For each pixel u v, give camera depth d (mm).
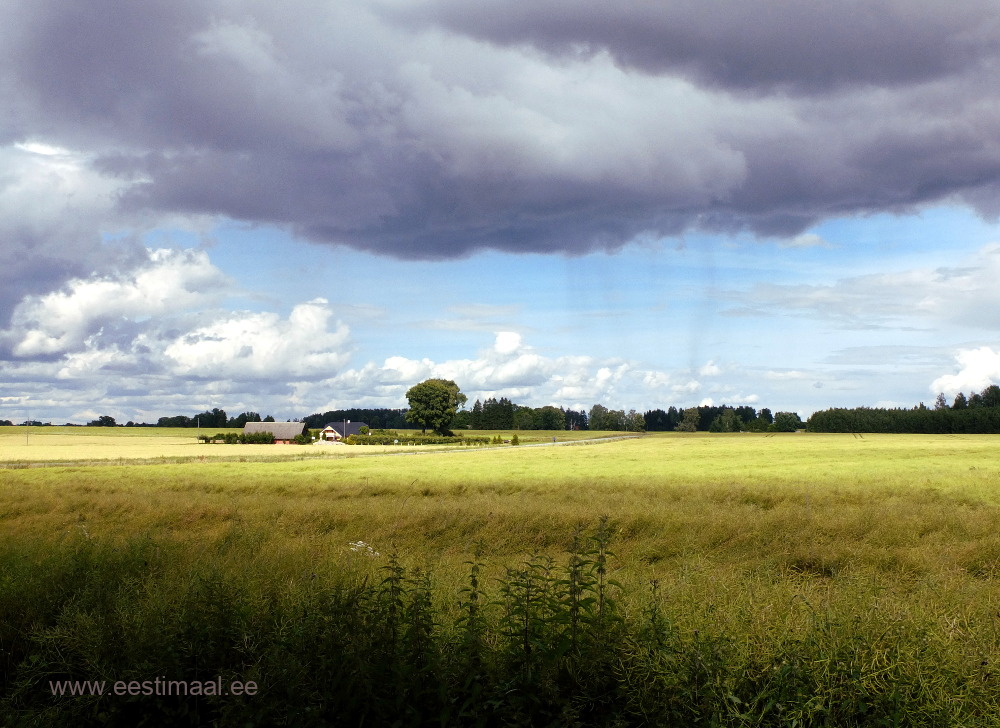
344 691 4926
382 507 19125
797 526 14945
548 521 16109
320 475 36344
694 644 4973
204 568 7215
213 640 5395
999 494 22328
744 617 5520
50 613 6473
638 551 13078
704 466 43656
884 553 11898
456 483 28125
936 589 6734
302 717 4707
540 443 112250
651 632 5129
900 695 4637
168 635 5383
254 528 14508
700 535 14430
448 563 8578
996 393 186875
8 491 25297
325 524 17422
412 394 140000
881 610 5449
